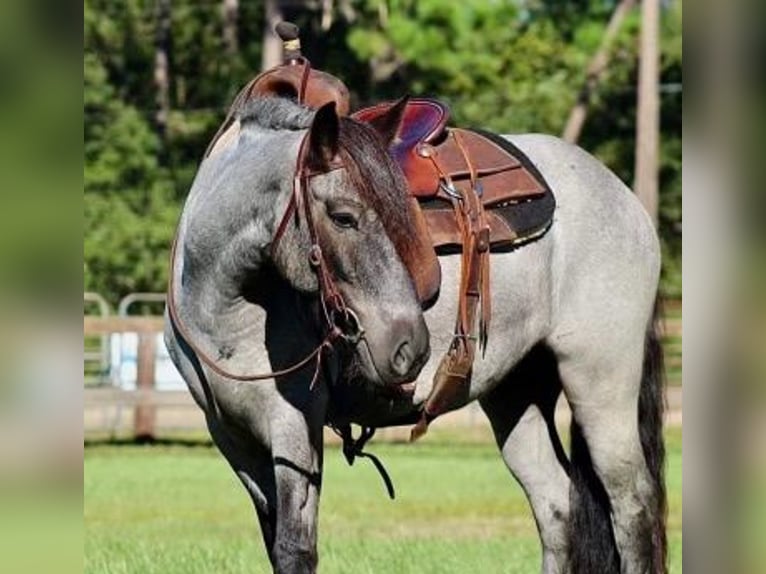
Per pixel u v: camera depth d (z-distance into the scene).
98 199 53.59
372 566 15.05
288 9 58.41
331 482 25.55
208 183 10.51
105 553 16.16
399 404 10.85
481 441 34.69
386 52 58.03
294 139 10.03
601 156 59.06
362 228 9.43
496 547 16.97
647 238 12.20
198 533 18.67
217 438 10.74
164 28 58.69
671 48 58.53
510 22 58.25
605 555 11.88
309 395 10.23
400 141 11.23
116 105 55.16
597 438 11.88
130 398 32.41
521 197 11.44
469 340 11.09
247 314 10.23
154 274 52.66
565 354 11.83
